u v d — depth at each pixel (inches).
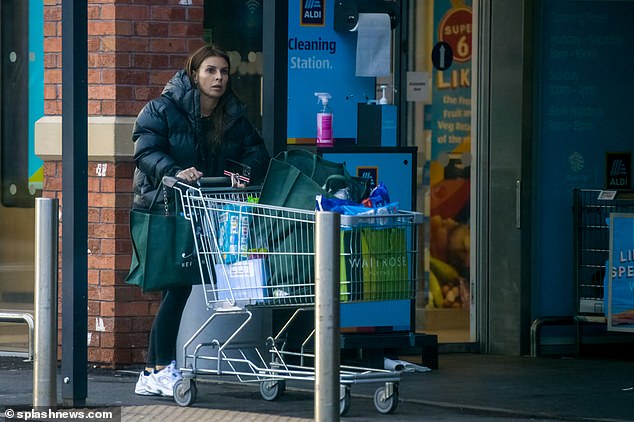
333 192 861.8
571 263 1083.3
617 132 1089.4
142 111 895.7
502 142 1071.6
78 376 814.5
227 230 823.7
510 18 1064.2
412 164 977.5
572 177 1082.7
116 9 983.0
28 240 1067.3
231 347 870.4
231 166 917.8
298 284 811.4
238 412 807.1
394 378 815.7
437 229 1096.2
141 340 998.4
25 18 1063.0
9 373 979.3
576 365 1027.9
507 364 1029.8
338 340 614.2
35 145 1015.0
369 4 999.6
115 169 987.3
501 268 1077.1
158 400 860.6
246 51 1033.5
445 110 1085.1
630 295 1036.5
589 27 1080.2
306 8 987.3
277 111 925.8
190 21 1003.9
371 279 800.9
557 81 1077.1
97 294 996.6
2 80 1066.7
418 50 1079.6
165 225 845.2
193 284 854.5
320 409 612.4
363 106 999.0
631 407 849.5
